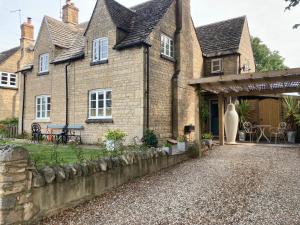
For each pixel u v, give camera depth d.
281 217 5.07
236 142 15.40
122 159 7.60
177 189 7.00
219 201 6.01
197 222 5.03
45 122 17.05
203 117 12.66
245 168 8.73
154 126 13.16
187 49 15.90
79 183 6.07
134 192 6.90
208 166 9.30
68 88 15.66
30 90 18.39
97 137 14.00
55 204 5.48
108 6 14.03
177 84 14.61
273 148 12.51
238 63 18.02
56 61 16.19
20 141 15.49
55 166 5.71
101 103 14.17
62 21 20.83
